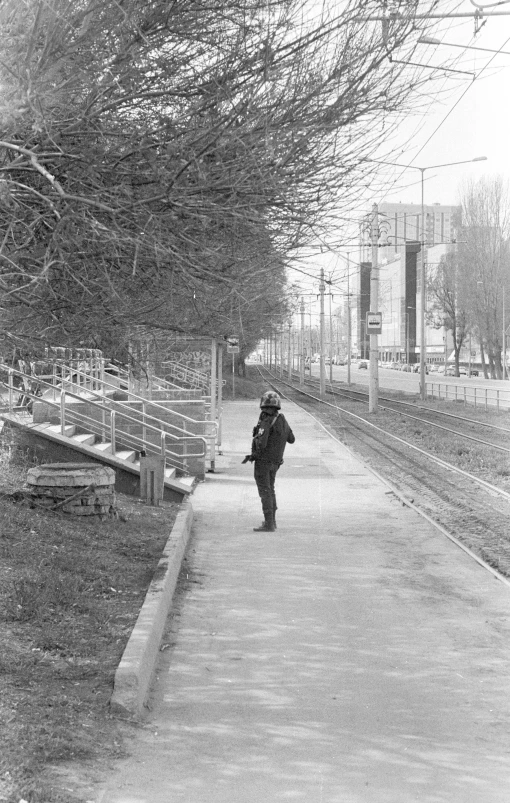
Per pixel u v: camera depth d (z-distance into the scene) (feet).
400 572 35.42
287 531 44.50
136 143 19.53
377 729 19.76
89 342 26.32
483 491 59.62
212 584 33.35
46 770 16.60
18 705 19.24
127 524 42.29
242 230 20.59
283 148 18.88
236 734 19.34
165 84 19.63
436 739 19.27
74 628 25.17
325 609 29.91
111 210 17.75
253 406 155.63
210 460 68.28
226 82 18.88
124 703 19.90
